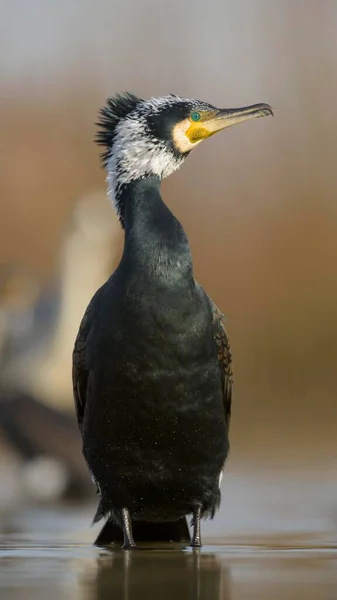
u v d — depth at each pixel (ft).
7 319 62.95
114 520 39.96
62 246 66.64
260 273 99.66
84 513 54.13
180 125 41.37
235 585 29.32
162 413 37.88
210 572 31.60
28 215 106.22
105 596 27.91
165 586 29.32
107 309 37.93
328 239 99.81
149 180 40.45
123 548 38.40
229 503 54.24
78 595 28.09
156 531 41.37
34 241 105.70
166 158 40.96
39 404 63.57
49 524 49.32
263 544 39.63
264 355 96.37
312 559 34.42
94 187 107.04
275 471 68.69
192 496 39.37
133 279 37.73
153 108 41.34
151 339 37.40
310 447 81.41
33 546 39.24
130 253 38.29
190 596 27.99
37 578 30.60
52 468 62.44
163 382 37.65
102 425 38.40
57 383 64.13
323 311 96.68
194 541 39.17
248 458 75.77
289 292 98.17
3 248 105.19
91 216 66.54
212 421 38.60
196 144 41.93
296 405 94.27
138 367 37.58
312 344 96.22
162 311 37.42
